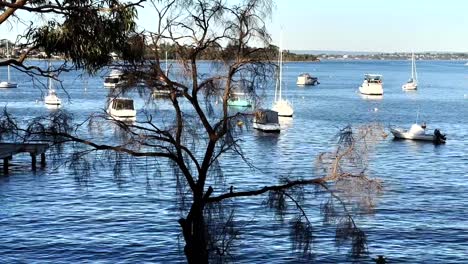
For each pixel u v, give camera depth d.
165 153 14.72
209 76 15.02
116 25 13.80
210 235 14.58
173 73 14.84
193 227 14.60
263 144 66.75
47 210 37.34
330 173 15.11
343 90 168.12
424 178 49.22
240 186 41.66
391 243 30.92
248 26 15.05
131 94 14.85
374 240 31.23
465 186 45.94
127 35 14.39
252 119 15.21
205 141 15.38
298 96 144.25
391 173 51.28
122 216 35.41
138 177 40.22
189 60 14.88
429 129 85.75
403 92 162.38
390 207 37.53
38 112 88.06
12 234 32.31
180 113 14.82
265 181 43.59
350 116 100.88
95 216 35.62
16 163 52.91
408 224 34.19
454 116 102.62
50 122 14.34
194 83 14.85
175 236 31.64
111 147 14.42
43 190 42.66
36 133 14.05
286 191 14.85
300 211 15.23
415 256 29.20
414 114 105.50
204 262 14.43
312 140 71.06
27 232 32.69
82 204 38.34
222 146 15.09
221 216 14.84
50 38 13.49
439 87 184.62
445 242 31.39
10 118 14.21
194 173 15.89
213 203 14.85
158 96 14.77
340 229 14.41
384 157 60.03
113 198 38.75
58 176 46.72
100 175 42.41
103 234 32.28
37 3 13.67
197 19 14.97
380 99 138.38
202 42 14.95
